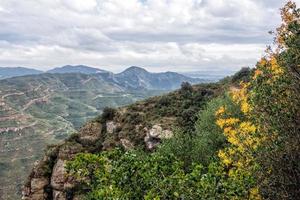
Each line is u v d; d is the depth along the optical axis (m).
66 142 51.72
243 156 12.56
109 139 50.06
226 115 21.23
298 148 11.41
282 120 11.74
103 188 11.49
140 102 57.12
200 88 56.66
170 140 26.61
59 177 46.06
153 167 12.11
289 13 13.26
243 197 11.38
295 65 11.92
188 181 10.77
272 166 11.69
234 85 50.66
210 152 23.59
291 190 11.50
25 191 49.00
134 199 11.28
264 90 12.38
